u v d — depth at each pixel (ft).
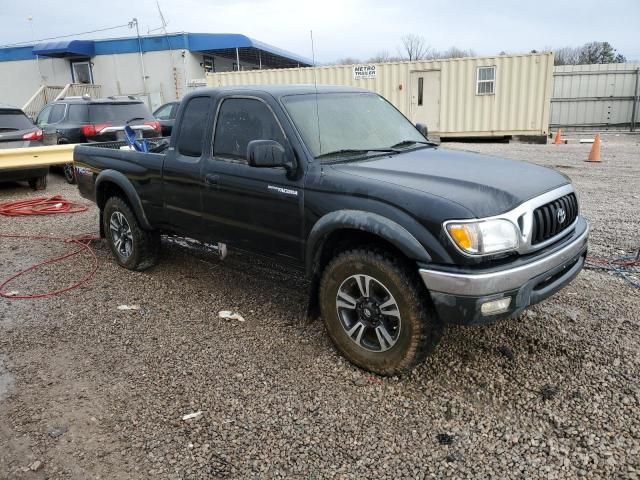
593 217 23.30
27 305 15.53
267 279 17.19
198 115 14.62
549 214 10.71
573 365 11.41
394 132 14.55
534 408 10.02
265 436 9.48
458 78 59.62
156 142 19.90
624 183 31.48
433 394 10.58
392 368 10.89
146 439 9.47
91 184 19.13
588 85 77.82
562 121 80.43
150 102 77.71
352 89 15.28
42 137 33.30
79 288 16.81
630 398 10.17
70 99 39.17
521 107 58.54
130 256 17.97
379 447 9.15
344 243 11.61
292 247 12.52
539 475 8.38
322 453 9.04
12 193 33.37
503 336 12.71
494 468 8.58
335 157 12.27
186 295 16.02
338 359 11.97
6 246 21.76
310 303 12.41
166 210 15.93
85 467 8.80
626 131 76.64
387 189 10.50
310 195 11.68
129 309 15.03
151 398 10.69
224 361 12.07
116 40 77.61
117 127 37.35
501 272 9.58
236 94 13.61
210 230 14.66
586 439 9.12
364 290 11.05
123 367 11.92
